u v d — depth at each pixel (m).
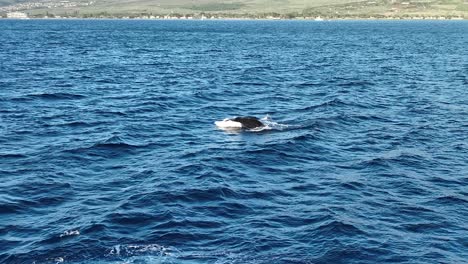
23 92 51.97
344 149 33.94
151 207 23.59
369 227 22.08
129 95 52.28
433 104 49.88
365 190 26.58
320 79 66.81
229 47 123.31
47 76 64.12
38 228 21.64
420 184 27.69
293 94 54.78
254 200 24.86
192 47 122.38
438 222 22.84
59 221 22.27
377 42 144.88
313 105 48.16
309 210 23.72
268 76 69.38
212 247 20.00
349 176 28.69
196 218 22.58
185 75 69.12
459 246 20.75
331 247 20.11
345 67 81.50
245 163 30.44
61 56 92.06
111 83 60.09
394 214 23.59
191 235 20.94
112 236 20.73
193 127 39.25
